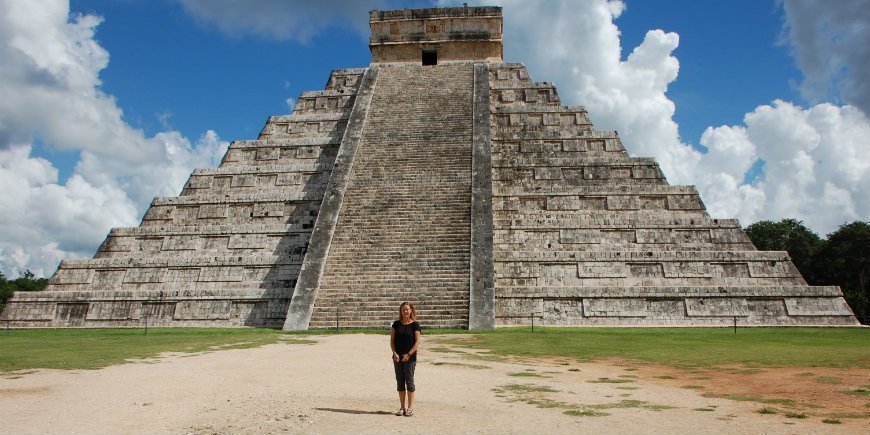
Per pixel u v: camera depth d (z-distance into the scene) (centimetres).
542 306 2553
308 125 3669
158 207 3222
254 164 3481
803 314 2498
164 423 809
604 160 3188
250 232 3009
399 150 3114
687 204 2991
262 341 1855
